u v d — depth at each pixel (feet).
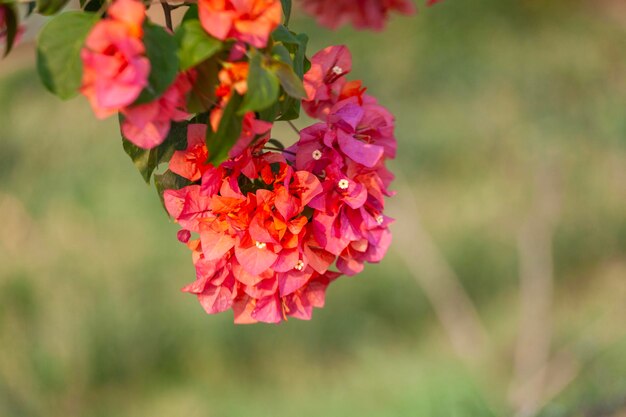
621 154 25.34
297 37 5.78
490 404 16.06
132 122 4.49
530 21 30.91
